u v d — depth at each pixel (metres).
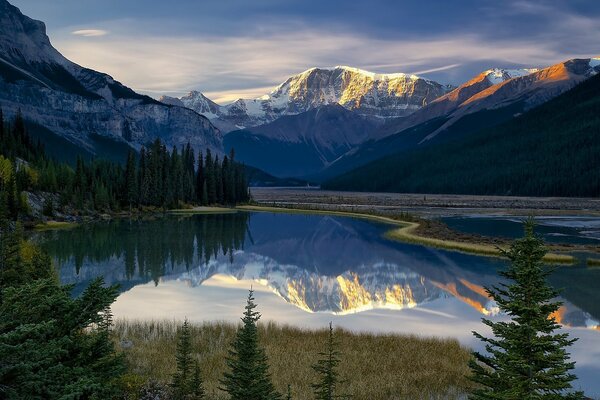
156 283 59.72
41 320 15.73
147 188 169.38
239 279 63.59
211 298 52.22
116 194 160.38
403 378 27.53
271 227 124.25
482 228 119.81
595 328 40.81
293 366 29.14
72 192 137.75
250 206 197.12
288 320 43.62
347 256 82.44
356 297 53.94
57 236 97.19
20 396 12.98
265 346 32.91
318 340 34.62
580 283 57.88
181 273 66.31
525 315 16.62
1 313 13.93
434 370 28.89
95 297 17.33
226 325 37.75
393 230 113.00
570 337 38.28
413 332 39.97
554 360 16.27
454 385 26.94
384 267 72.38
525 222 17.59
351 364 29.78
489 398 16.58
